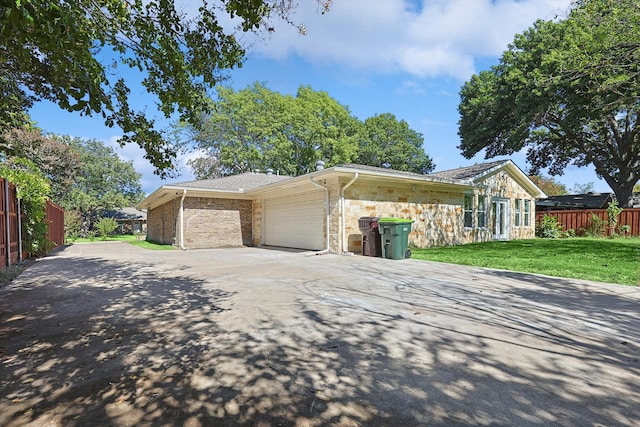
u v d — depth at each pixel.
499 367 2.66
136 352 3.02
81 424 1.97
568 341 3.20
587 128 20.55
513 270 7.16
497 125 23.27
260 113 30.22
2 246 7.70
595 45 8.53
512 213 16.83
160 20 3.60
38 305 4.69
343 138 32.38
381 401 2.18
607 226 16.62
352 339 3.28
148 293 5.39
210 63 4.05
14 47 2.39
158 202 20.78
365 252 10.48
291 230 14.50
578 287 5.48
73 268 8.37
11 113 5.51
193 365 2.74
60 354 3.00
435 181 12.48
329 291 5.43
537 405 2.12
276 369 2.66
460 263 8.40
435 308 4.37
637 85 9.34
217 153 31.97
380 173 10.84
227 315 4.12
